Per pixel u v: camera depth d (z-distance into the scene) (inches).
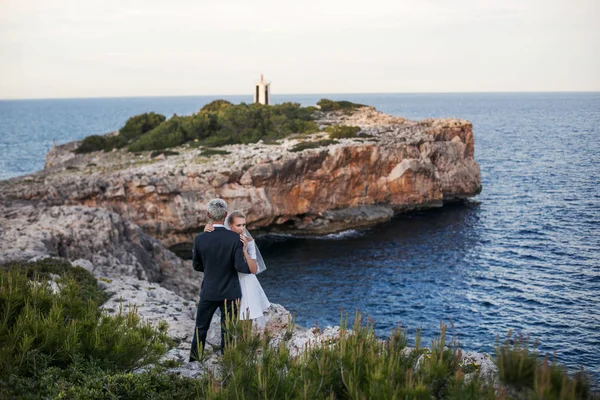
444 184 2373.3
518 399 164.2
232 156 2078.0
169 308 537.6
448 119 2763.3
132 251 1096.8
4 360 220.7
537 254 1496.1
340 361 193.0
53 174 2140.7
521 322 1041.5
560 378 155.6
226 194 1860.2
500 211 2084.2
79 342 249.3
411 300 1225.4
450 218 2066.9
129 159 2375.7
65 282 364.8
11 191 1705.2
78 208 1213.1
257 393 190.2
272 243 1855.3
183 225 1796.3
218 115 2864.2
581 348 888.3
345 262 1581.0
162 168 1914.4
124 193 1753.2
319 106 3481.8
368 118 3056.1
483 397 166.9
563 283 1252.5
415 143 2284.7
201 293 303.4
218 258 296.5
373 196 2129.7
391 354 194.5
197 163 1978.3
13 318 260.2
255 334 229.8
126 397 221.9
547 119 5649.6
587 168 2518.5
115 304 528.4
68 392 214.2
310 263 1587.1
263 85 3769.7
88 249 1022.4
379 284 1360.7
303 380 190.2
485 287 1272.1
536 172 2632.9
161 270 1157.1
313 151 1988.2
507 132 4692.4
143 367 275.4
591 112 6053.2
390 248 1708.9
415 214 2181.3
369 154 2089.1
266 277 1461.6
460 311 1131.3
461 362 228.7
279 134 2588.6
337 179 2022.6
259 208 1884.8
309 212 1989.4
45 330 243.3
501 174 2760.8
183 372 288.2
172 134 2615.7
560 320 1034.1
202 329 307.3
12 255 673.6
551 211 1929.1
